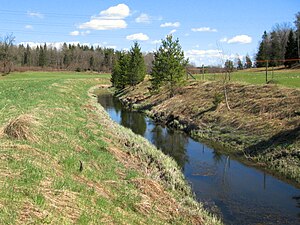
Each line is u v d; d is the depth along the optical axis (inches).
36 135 496.7
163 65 1517.0
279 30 3432.6
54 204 308.7
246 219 468.8
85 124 734.5
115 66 2596.0
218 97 1146.0
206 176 649.0
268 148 746.8
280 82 1310.3
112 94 2445.9
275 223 458.6
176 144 908.6
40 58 5172.2
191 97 1382.9
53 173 381.4
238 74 2027.6
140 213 383.9
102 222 315.0
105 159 522.3
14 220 257.1
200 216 429.4
